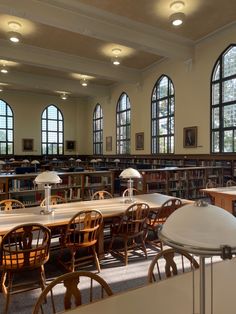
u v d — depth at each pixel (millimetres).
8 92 13883
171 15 6250
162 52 7828
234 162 7129
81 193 5875
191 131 8555
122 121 12539
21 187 5164
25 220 2988
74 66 9375
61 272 3154
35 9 5676
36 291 2729
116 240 4199
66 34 7543
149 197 4477
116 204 3898
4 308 2441
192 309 1121
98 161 12852
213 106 7863
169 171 6992
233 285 1310
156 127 10289
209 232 745
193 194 7281
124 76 10578
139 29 7078
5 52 8109
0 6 5352
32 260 2482
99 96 13672
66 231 3039
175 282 1347
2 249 2389
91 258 3422
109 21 6594
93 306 1167
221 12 6371
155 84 10258
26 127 14383
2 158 13688
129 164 11336
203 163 8102
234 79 7230
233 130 7273
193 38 7898
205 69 8039
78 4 5953
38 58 8672
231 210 4496
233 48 7230
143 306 1154
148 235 4367
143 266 3326
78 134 15719
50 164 12742
